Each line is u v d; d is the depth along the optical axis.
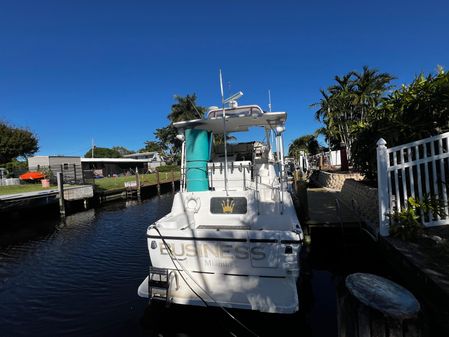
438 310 2.83
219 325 4.20
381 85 26.44
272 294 3.68
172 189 30.75
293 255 3.67
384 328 1.64
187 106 35.81
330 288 5.56
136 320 4.66
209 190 5.58
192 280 4.02
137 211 16.88
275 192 5.14
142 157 61.41
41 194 14.65
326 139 32.62
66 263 7.94
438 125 5.32
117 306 5.24
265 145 7.73
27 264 7.98
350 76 27.94
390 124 5.89
